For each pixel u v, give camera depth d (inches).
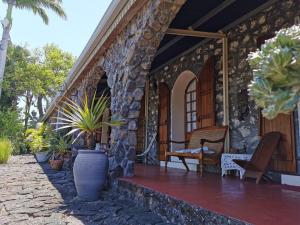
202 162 188.2
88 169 157.0
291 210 90.6
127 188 158.6
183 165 251.4
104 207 138.9
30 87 872.9
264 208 93.4
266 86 31.4
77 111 198.5
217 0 178.5
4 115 611.2
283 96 30.4
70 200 155.7
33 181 228.4
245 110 194.7
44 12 590.6
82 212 129.3
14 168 335.9
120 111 184.5
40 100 978.1
